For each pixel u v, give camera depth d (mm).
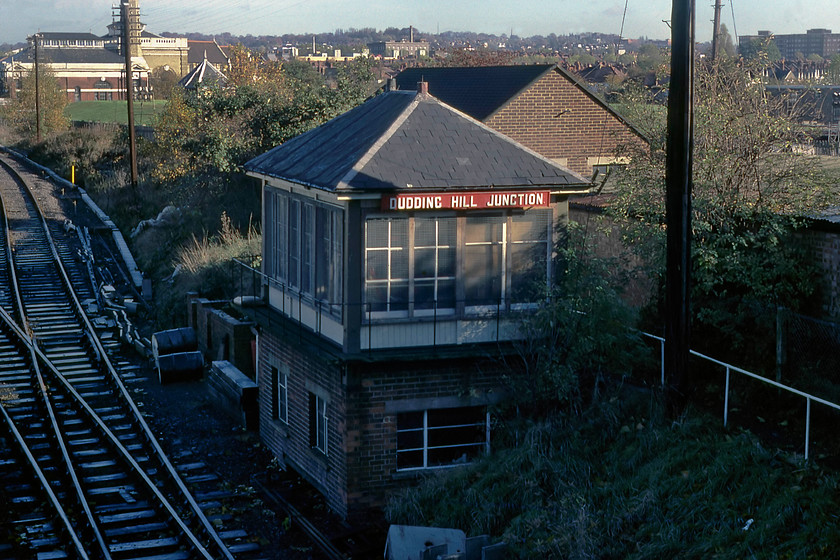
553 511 11930
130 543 13094
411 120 14914
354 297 13961
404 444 14555
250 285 25500
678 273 12703
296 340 14992
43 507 14359
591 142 29984
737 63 17562
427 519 13164
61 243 36406
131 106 44250
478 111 29234
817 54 188250
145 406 19984
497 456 13883
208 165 38188
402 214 13992
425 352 14172
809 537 9992
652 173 16969
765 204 15461
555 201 14617
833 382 13312
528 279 14719
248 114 36406
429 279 14281
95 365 22875
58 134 68938
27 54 157875
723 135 16000
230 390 19047
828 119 31531
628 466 12453
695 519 10969
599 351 14273
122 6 44594
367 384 14086
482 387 14461
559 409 14242
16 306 27828
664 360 14508
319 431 15414
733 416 13344
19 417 18734
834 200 15656
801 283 14539
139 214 40719
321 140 16344
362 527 13664
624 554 11016
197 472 16172
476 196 13930
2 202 43500
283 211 16438
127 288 31344
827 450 11891
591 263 14695
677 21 12219
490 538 12070
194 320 25078
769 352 14406
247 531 13727
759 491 10898
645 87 19125
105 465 16234
